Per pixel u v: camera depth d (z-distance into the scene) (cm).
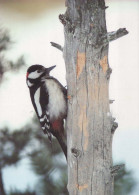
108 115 827
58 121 991
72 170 841
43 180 1029
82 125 827
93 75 816
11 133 1086
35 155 1066
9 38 1104
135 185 1010
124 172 999
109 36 775
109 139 831
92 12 794
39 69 1034
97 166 823
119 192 991
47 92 995
